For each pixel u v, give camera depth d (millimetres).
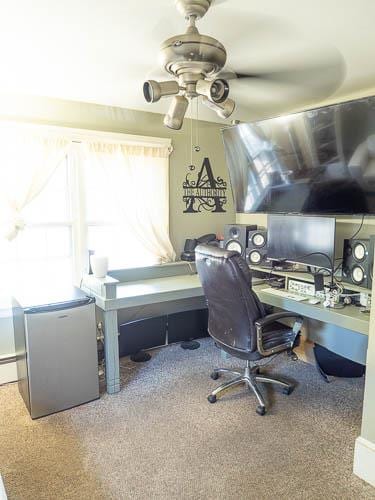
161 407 2457
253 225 3506
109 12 1547
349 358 2883
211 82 1729
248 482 1783
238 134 2900
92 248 3223
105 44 1865
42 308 2285
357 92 2646
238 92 2635
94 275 2822
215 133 3740
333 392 2645
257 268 3166
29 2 1460
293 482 1780
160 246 3402
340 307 2408
